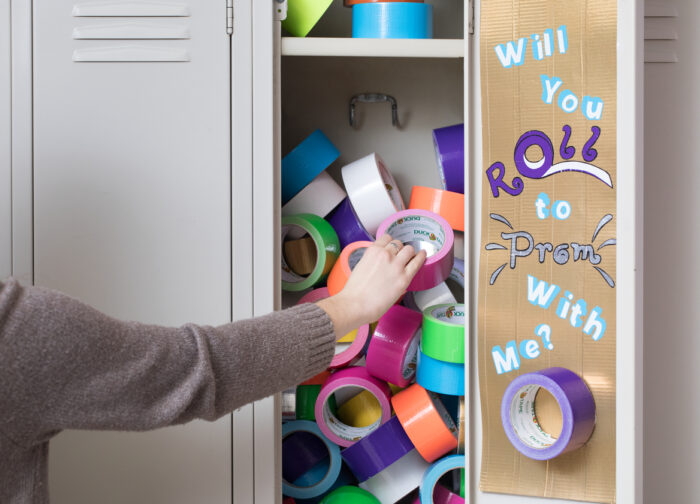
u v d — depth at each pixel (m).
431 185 1.42
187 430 1.01
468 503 0.99
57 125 0.99
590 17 0.89
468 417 0.99
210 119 0.99
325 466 1.31
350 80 1.42
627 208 0.85
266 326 0.70
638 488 0.86
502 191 0.95
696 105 1.04
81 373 0.57
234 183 0.99
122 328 0.61
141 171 0.99
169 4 0.98
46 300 0.57
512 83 0.94
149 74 0.99
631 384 0.85
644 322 1.05
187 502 1.01
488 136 0.96
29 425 0.58
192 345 0.64
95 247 0.99
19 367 0.55
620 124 0.85
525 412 0.97
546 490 0.95
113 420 0.60
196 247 1.00
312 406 1.30
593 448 0.91
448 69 1.41
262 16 0.99
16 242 0.99
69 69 0.99
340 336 0.81
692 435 1.05
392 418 1.20
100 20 0.99
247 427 1.01
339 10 1.39
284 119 1.42
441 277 1.12
